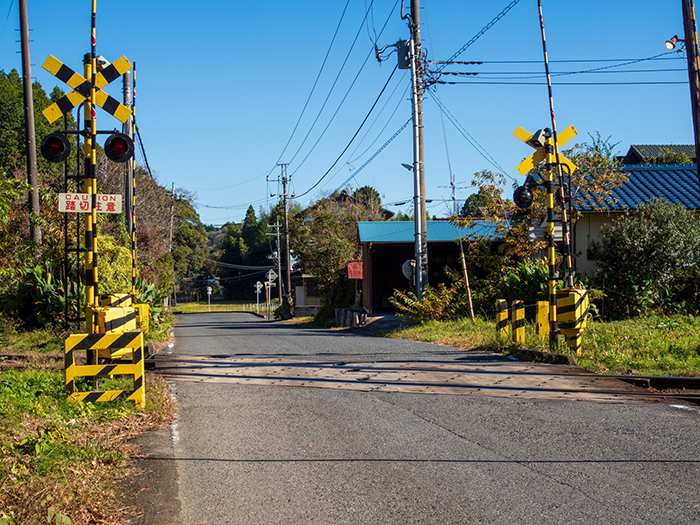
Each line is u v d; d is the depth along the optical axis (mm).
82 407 6602
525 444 5637
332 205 46062
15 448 4957
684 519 3912
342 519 4070
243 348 14055
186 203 74625
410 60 18766
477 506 4207
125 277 17609
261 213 93000
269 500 4438
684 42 10430
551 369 9312
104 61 8414
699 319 13547
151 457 5477
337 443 5828
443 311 18469
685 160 32656
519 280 17266
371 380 8977
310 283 43062
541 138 10898
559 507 4148
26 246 17516
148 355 11680
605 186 18859
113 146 7695
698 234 15766
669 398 7426
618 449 5410
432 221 24594
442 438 5902
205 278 95500
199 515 4195
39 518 3816
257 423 6637
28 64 17516
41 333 14797
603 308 15531
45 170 30406
